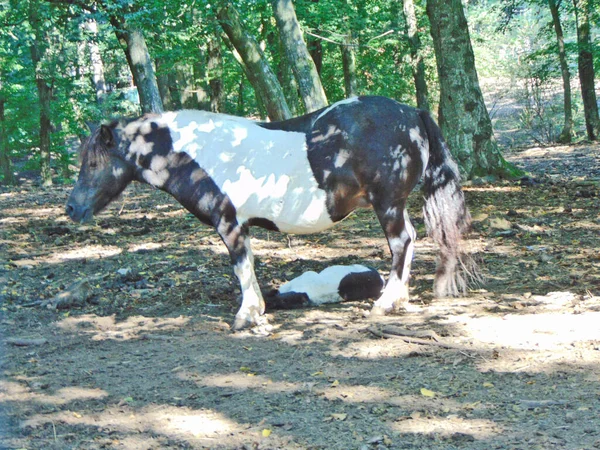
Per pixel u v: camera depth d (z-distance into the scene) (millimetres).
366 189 6191
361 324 6180
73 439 4270
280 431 4207
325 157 6070
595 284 6852
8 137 31859
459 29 14242
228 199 6203
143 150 6371
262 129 6277
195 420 4453
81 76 31484
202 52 28078
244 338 6094
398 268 6441
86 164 6430
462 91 14320
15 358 5883
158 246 10656
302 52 14242
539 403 4270
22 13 21969
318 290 6965
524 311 6160
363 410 4410
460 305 6508
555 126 30516
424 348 5438
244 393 4832
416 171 6293
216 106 29469
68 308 7492
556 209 11086
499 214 10562
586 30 26781
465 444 3857
